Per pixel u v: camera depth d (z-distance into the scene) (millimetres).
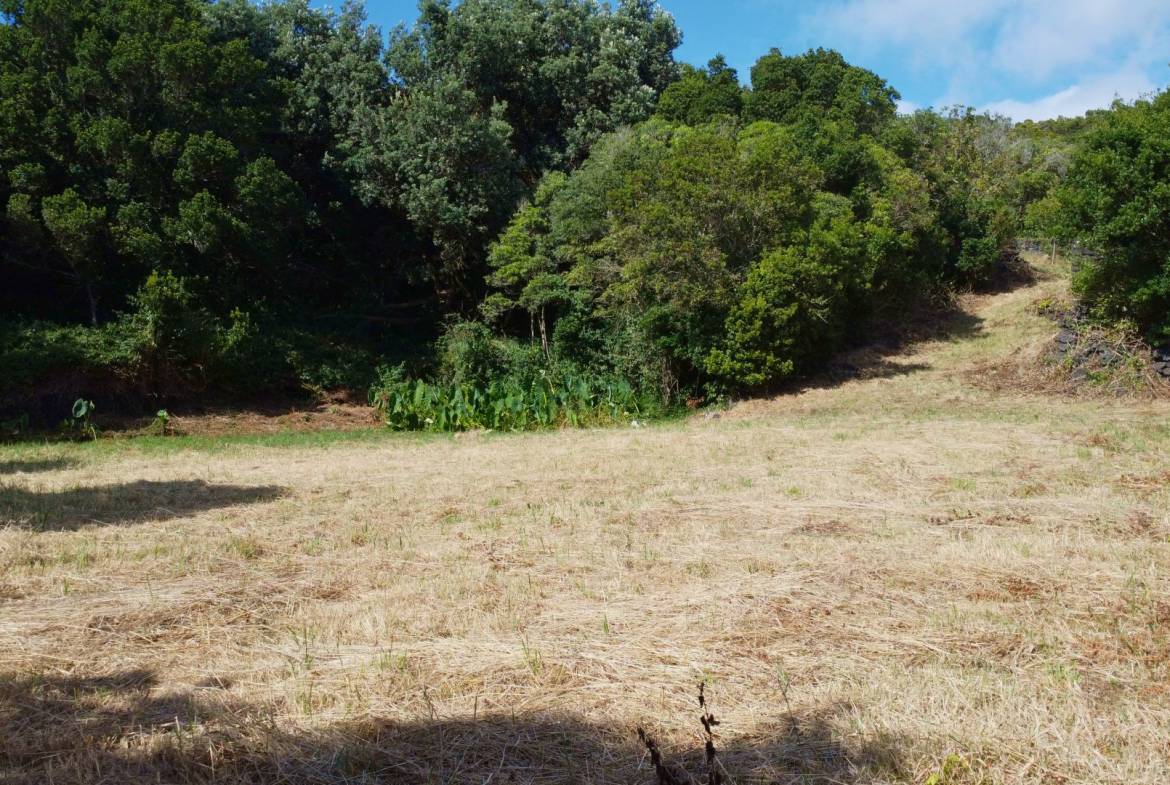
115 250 21375
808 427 15117
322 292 29125
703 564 6031
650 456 12195
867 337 25016
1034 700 3627
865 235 24047
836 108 28031
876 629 4582
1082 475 9031
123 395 20344
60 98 21141
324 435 18703
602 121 29656
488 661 4219
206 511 8805
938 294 28062
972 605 4930
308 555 6809
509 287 26719
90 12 22047
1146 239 17547
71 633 4805
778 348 20438
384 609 5191
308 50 28359
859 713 3566
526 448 14219
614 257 23219
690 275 20406
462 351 24141
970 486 8664
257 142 23812
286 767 3270
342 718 3650
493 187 26578
